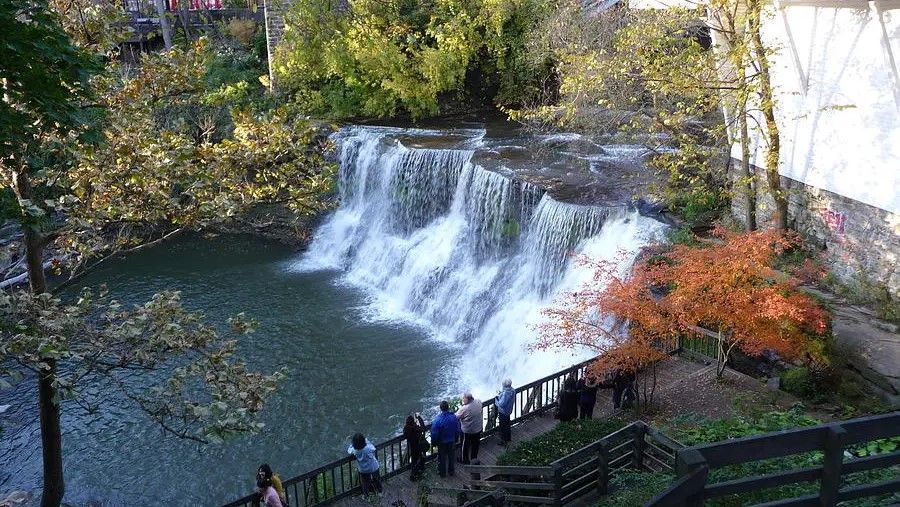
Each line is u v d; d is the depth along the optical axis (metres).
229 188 10.99
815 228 14.64
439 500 10.66
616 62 15.95
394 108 28.62
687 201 17.62
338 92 28.92
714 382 13.25
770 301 11.47
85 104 9.42
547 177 20.09
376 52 27.66
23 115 7.01
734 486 3.46
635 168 20.53
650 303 12.03
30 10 6.82
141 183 9.66
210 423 9.03
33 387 17.31
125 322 8.80
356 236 24.92
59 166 9.70
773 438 3.47
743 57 14.02
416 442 11.39
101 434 15.25
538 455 10.30
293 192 11.27
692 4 16.22
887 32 11.91
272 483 10.19
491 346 18.30
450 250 21.64
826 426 3.58
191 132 26.25
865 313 12.89
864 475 7.48
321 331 19.67
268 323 20.14
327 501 10.90
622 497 8.49
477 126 27.09
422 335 19.59
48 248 21.70
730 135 15.73
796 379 12.36
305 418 15.61
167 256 25.14
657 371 13.88
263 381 9.60
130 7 35.84
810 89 14.16
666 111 17.00
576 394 12.05
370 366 17.80
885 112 12.35
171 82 10.79
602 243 17.28
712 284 11.80
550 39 24.92
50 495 9.98
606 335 12.40
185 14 35.53
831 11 13.19
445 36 27.88
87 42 10.27
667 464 9.74
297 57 28.80
